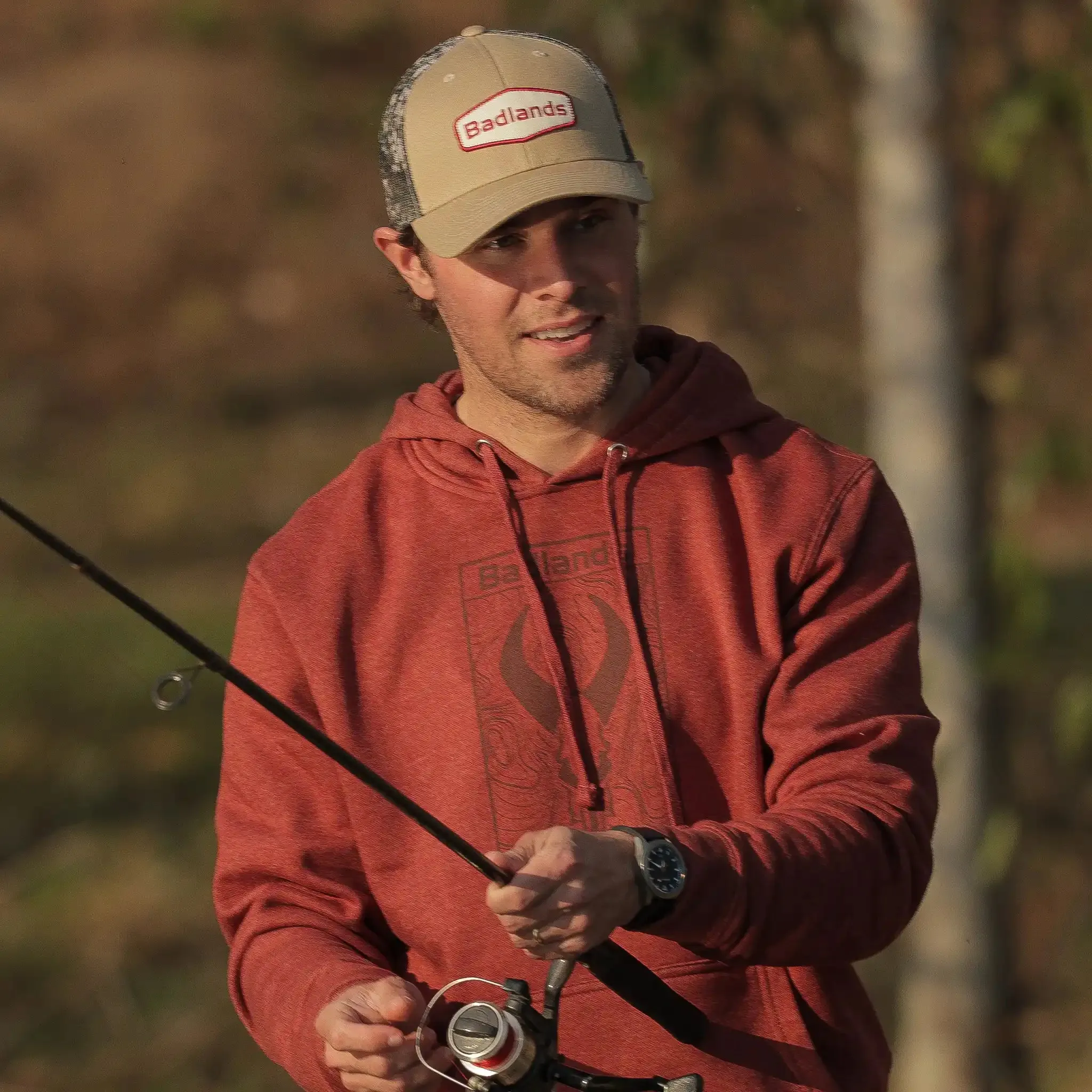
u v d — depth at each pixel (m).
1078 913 21.23
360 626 8.54
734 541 8.41
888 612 8.47
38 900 26.16
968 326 17.75
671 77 17.06
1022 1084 19.00
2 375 55.59
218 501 45.53
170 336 57.62
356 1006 7.70
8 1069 21.73
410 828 8.37
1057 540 33.03
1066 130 16.78
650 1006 7.86
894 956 22.59
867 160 17.50
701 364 8.79
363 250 59.12
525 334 8.22
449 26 28.86
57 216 62.28
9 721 31.77
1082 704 18.52
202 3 28.77
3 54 69.12
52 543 7.03
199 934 24.98
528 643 8.29
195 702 32.78
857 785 7.94
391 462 8.91
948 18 17.12
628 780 8.13
